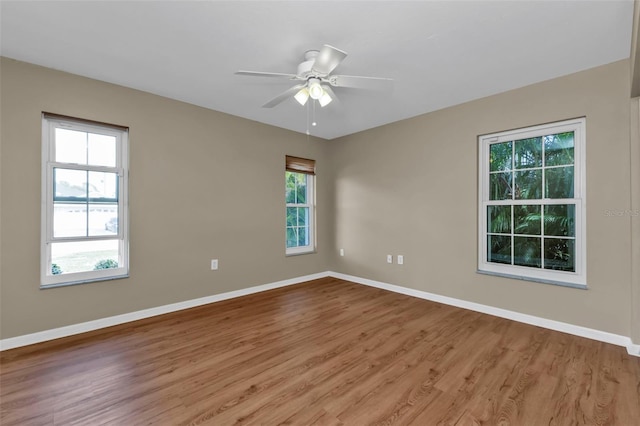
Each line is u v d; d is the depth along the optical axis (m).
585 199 2.59
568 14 1.85
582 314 2.59
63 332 2.60
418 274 3.79
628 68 2.37
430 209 3.66
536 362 2.15
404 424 1.54
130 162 2.98
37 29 2.00
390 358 2.22
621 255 2.41
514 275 3.01
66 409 1.65
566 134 2.73
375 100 3.26
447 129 3.48
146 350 2.35
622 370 2.04
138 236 3.03
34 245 2.49
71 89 2.65
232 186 3.79
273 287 4.23
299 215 4.74
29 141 2.47
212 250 3.60
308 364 2.14
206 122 3.54
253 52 2.30
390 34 2.06
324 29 2.01
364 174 4.46
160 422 1.55
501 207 3.16
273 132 4.24
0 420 1.56
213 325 2.87
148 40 2.14
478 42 2.16
